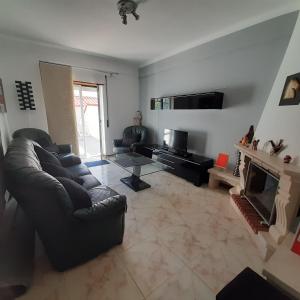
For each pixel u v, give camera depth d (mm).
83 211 1409
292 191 1514
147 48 3766
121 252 1707
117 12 2334
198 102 3277
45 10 2289
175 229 2049
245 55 2723
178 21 2590
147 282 1414
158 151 4047
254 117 2734
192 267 1557
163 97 4164
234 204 2461
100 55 4262
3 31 2967
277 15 2291
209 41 3139
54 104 3818
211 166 3320
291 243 1272
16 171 1255
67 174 1979
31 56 3475
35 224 1346
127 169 3027
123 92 5043
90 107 5188
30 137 3145
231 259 1646
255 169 2285
